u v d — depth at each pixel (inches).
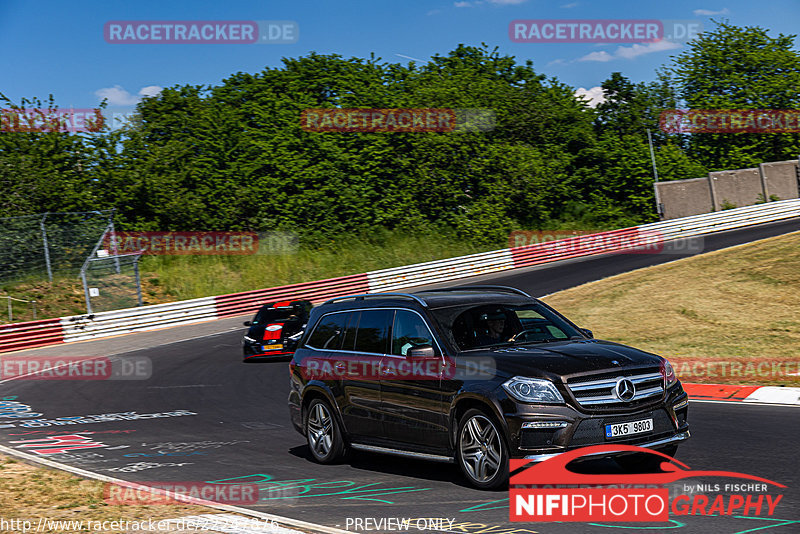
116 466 326.6
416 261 1494.8
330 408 309.3
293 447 352.8
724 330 622.2
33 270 1188.5
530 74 2097.7
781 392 410.6
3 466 327.9
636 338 633.0
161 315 1098.1
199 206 1498.5
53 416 485.1
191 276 1332.4
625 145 1940.2
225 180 1583.4
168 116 1664.6
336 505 241.6
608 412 236.8
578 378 237.9
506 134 1899.6
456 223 1625.2
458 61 2095.2
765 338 578.2
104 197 1460.4
